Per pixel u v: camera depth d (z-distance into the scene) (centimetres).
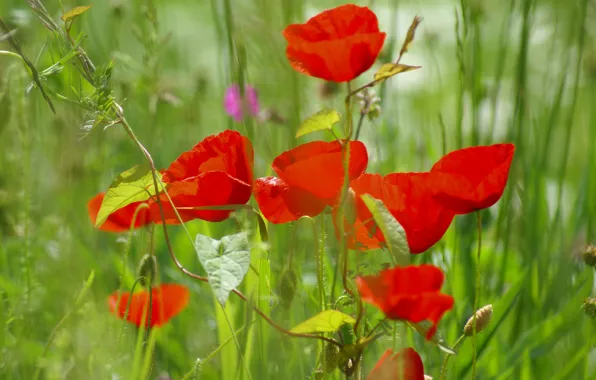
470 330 191
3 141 224
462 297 226
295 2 224
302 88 229
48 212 227
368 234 186
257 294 195
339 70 187
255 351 201
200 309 227
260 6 219
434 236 187
